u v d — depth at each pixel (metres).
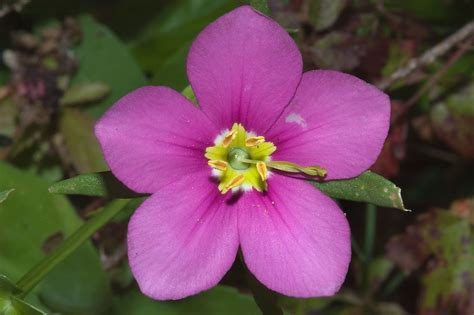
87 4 0.26
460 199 0.26
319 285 0.21
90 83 0.25
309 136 0.21
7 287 0.22
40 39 0.25
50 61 0.25
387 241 0.26
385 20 0.25
